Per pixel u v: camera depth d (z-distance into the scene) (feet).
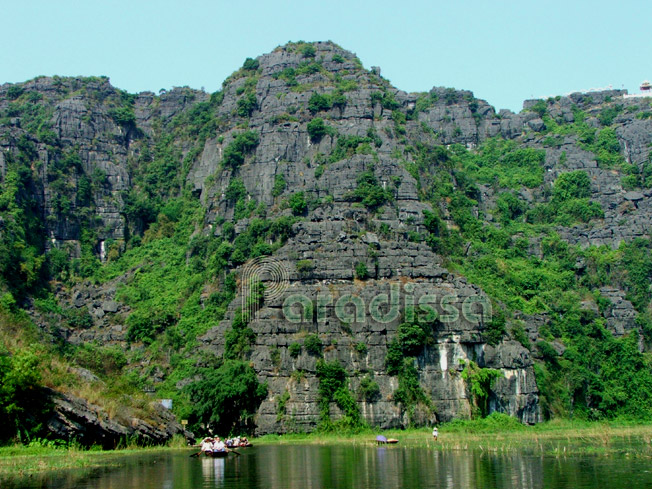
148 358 561.02
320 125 641.81
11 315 536.42
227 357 522.47
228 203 634.43
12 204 626.23
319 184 607.37
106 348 572.10
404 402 495.82
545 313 604.08
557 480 288.51
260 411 490.90
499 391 513.45
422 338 505.66
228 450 383.24
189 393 501.15
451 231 625.41
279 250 562.25
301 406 489.67
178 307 596.70
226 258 589.73
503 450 380.78
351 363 504.02
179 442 416.46
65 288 639.35
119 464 330.13
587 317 616.39
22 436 354.74
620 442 421.18
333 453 377.09
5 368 357.00
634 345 609.42
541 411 527.81
